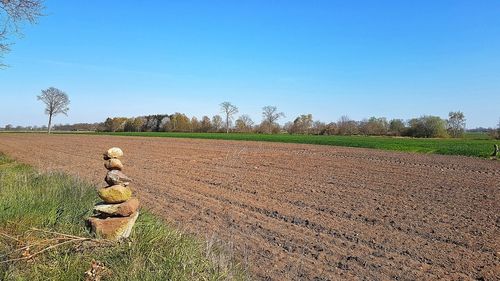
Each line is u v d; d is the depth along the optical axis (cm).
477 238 901
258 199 1321
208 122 10975
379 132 9106
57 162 2436
